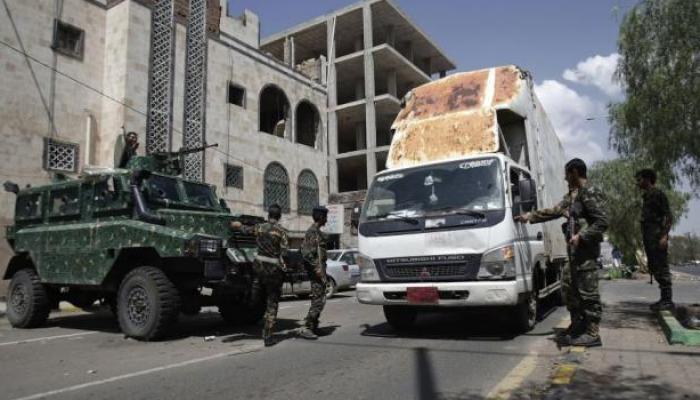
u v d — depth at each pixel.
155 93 18.94
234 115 22.77
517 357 5.95
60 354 6.90
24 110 16.03
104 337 8.34
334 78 36.47
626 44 9.03
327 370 5.59
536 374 5.06
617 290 17.31
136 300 7.79
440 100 8.56
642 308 10.48
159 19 19.39
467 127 7.84
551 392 4.26
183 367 5.93
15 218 10.27
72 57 17.47
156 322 7.48
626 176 32.22
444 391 4.63
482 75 8.61
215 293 8.66
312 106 28.73
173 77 19.66
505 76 8.45
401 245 7.04
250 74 24.05
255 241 8.57
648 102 8.68
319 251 7.88
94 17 18.30
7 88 15.67
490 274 6.48
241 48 23.64
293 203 26.11
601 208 5.86
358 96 38.44
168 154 9.91
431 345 6.86
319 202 28.16
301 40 39.81
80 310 13.18
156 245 7.57
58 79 17.02
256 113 24.19
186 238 7.30
